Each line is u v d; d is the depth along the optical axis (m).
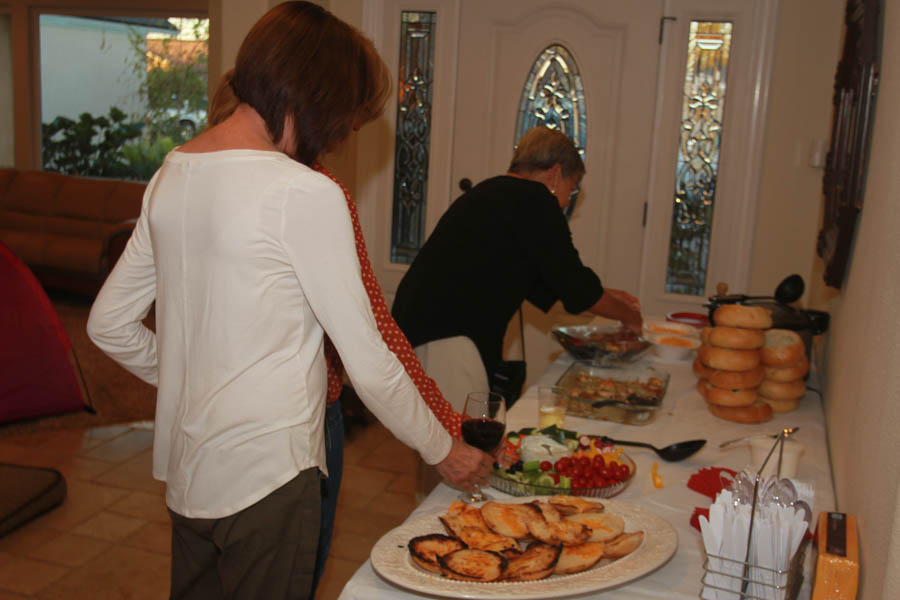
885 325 0.98
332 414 1.28
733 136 3.18
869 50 1.60
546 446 1.34
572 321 3.52
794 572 0.91
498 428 1.22
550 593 0.87
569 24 3.33
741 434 1.59
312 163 1.08
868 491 0.95
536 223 1.91
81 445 3.13
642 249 3.40
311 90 0.98
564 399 1.69
